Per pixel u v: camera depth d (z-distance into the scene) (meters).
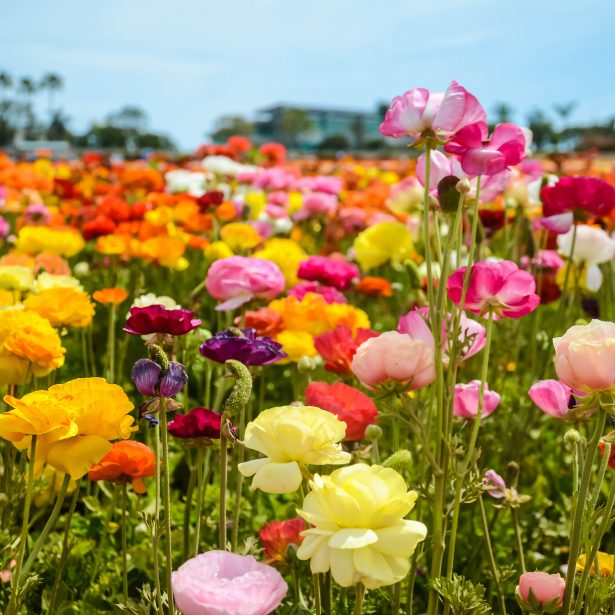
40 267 4.02
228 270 3.03
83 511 3.00
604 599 1.74
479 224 3.31
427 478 2.25
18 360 2.17
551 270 4.27
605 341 1.60
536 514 2.93
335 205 6.79
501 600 2.13
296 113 75.50
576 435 1.95
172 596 1.68
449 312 2.21
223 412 1.64
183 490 3.30
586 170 9.77
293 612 1.93
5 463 2.45
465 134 1.83
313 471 1.86
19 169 8.15
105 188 7.77
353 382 3.02
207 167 7.80
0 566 2.10
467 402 2.22
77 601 2.34
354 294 4.80
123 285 5.34
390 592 2.10
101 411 1.59
